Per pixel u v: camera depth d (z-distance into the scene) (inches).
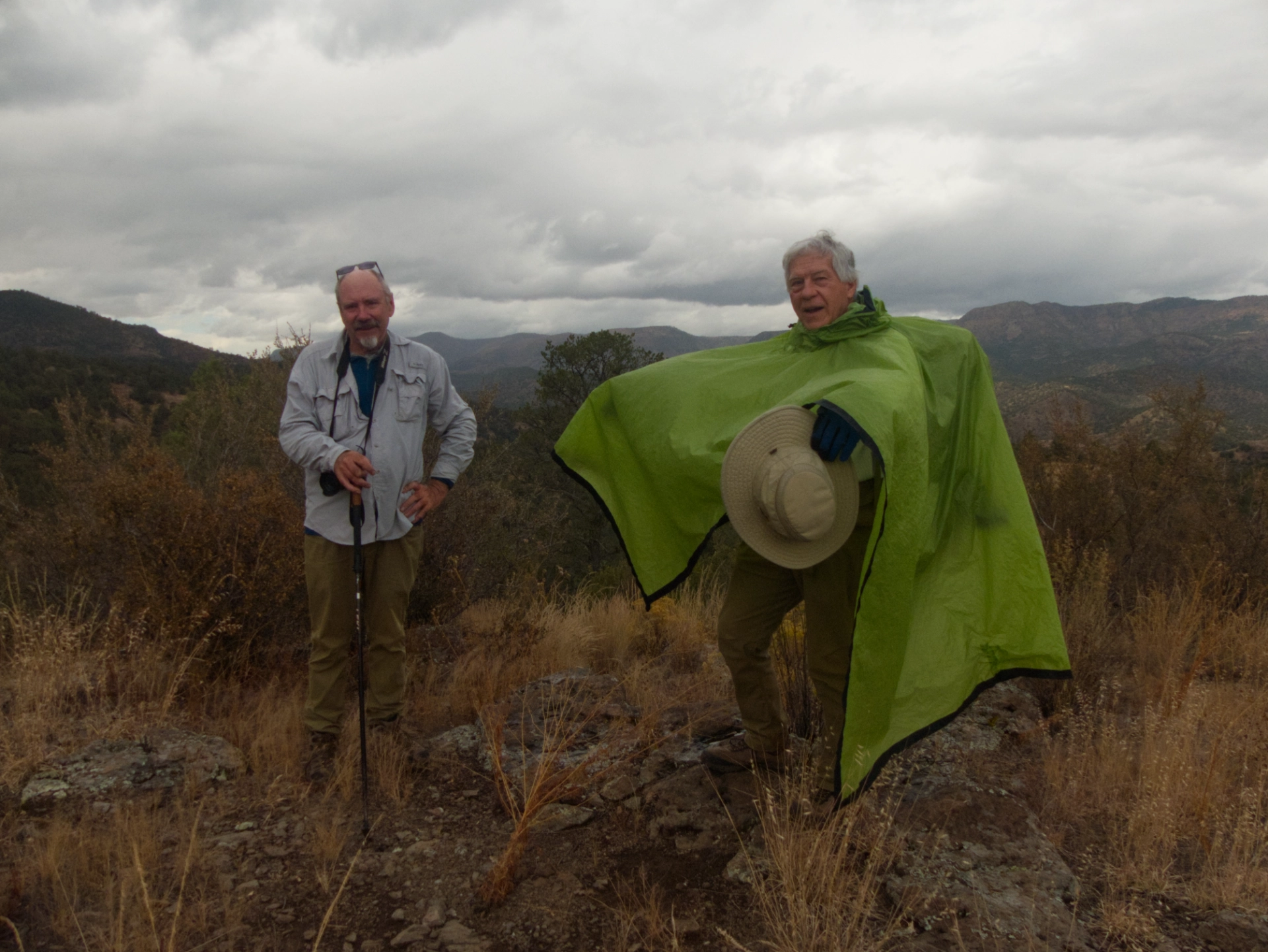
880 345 110.0
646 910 98.5
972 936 90.2
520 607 220.8
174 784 129.8
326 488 136.4
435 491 148.0
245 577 175.9
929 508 114.5
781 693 153.6
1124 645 196.7
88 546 192.9
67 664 159.8
